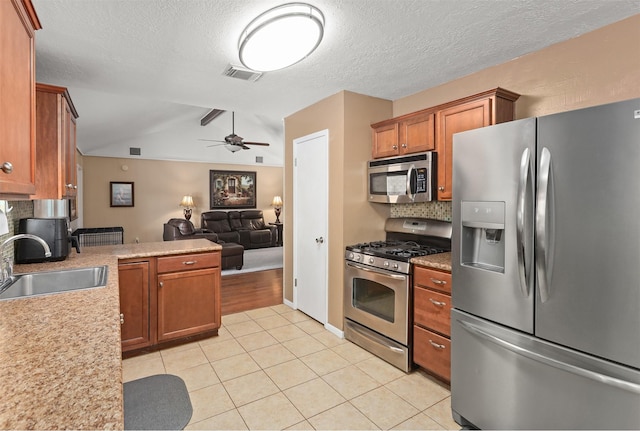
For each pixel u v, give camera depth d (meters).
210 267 3.02
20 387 0.76
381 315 2.67
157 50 2.19
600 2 1.68
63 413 0.67
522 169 1.56
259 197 9.52
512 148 1.63
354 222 3.08
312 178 3.44
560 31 1.98
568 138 1.42
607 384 1.32
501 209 1.68
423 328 2.36
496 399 1.71
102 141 6.74
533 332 1.56
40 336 1.05
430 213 2.96
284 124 3.99
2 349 0.96
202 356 2.70
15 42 1.13
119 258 2.60
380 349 2.65
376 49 2.20
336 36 2.02
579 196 1.39
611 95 1.91
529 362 1.57
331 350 2.81
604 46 1.93
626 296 1.27
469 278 1.85
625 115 1.26
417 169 2.64
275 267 6.09
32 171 1.30
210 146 8.48
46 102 2.07
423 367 2.38
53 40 2.05
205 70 2.54
